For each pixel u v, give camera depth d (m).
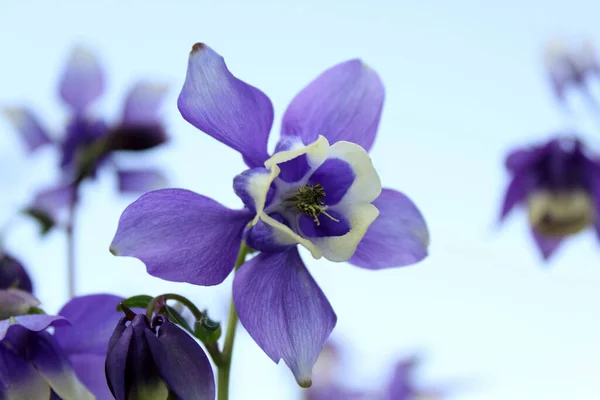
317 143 0.44
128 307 0.44
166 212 0.44
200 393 0.42
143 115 0.60
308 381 0.44
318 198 0.45
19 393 0.44
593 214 0.65
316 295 0.45
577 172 0.65
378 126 0.46
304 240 0.44
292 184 0.45
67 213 0.58
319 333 0.44
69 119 0.61
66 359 0.45
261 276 0.44
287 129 0.46
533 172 0.66
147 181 0.61
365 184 0.45
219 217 0.44
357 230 0.45
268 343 0.44
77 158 0.60
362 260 0.46
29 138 0.60
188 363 0.42
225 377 0.44
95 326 0.46
